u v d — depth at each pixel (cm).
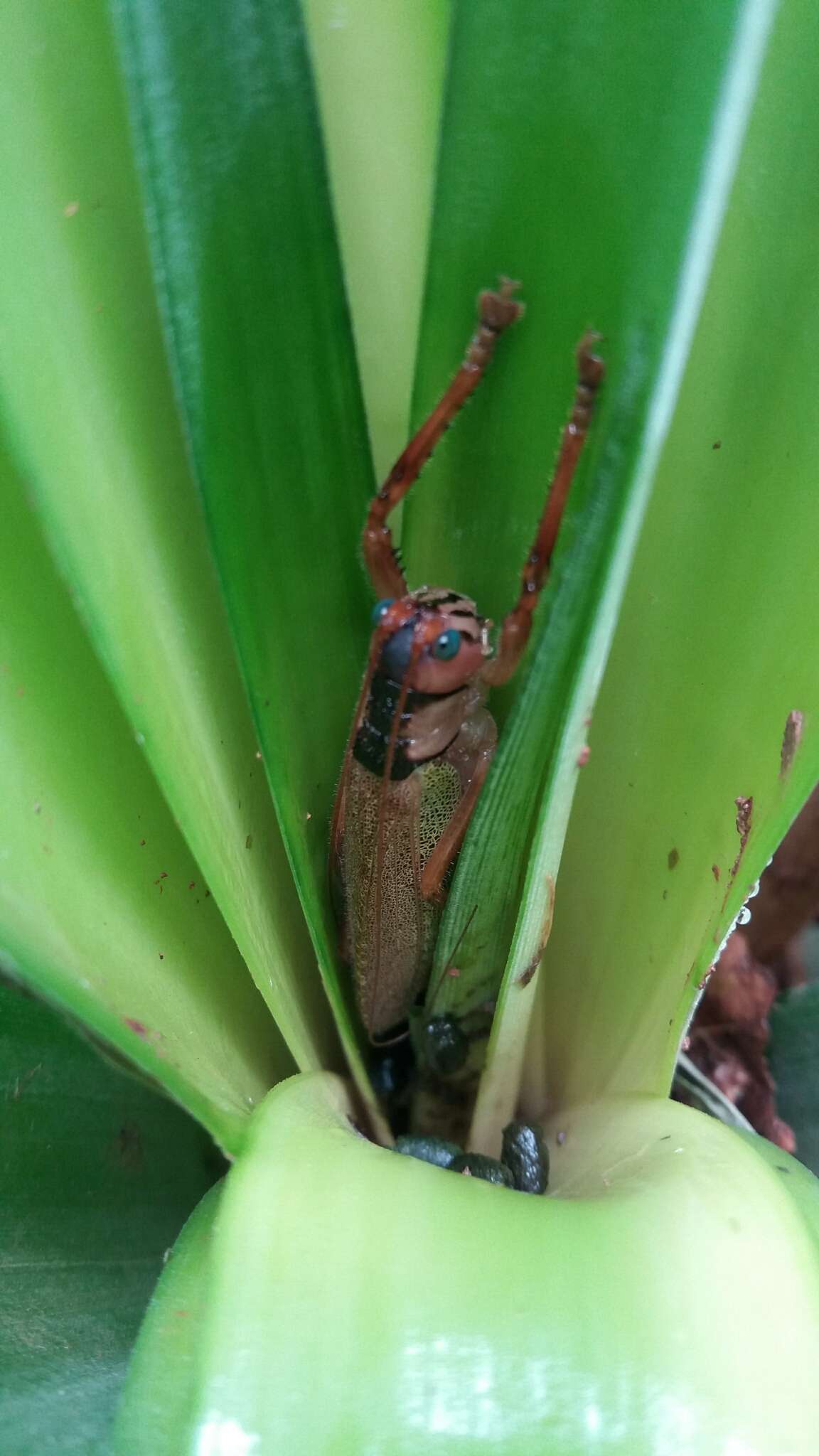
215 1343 5
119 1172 9
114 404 7
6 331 6
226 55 7
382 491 9
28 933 6
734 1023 13
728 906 7
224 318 7
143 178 6
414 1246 6
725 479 7
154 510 7
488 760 11
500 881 9
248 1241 6
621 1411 5
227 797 8
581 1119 9
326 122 9
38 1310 8
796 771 7
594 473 6
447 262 8
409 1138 10
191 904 8
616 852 9
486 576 9
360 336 10
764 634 7
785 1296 6
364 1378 5
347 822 10
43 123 7
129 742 8
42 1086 9
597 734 9
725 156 5
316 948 9
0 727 7
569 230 7
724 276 7
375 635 9
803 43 7
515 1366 5
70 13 7
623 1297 5
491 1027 10
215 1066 8
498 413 8
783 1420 5
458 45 7
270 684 8
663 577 8
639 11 6
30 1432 7
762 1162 6
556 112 7
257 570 8
